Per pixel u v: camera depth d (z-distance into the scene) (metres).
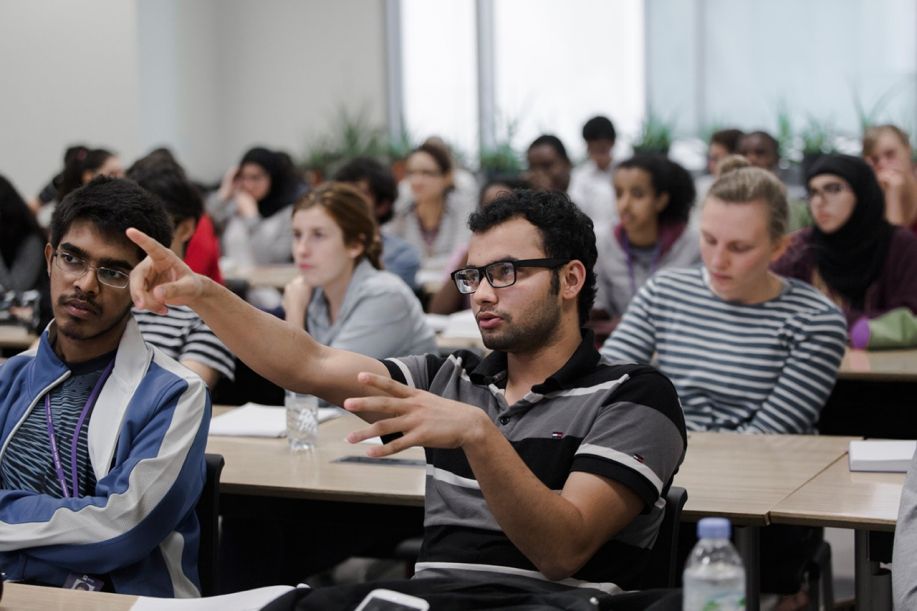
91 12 7.85
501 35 8.38
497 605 1.45
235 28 8.77
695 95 7.89
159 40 8.06
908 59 7.38
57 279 1.83
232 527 2.76
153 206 1.86
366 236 3.10
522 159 8.06
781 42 7.65
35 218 4.79
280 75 8.77
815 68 7.59
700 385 2.74
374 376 1.46
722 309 2.76
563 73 8.25
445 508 1.74
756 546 1.99
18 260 4.74
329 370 1.77
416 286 4.77
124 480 1.77
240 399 3.29
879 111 7.45
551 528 1.53
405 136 8.43
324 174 8.37
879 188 3.52
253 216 6.36
